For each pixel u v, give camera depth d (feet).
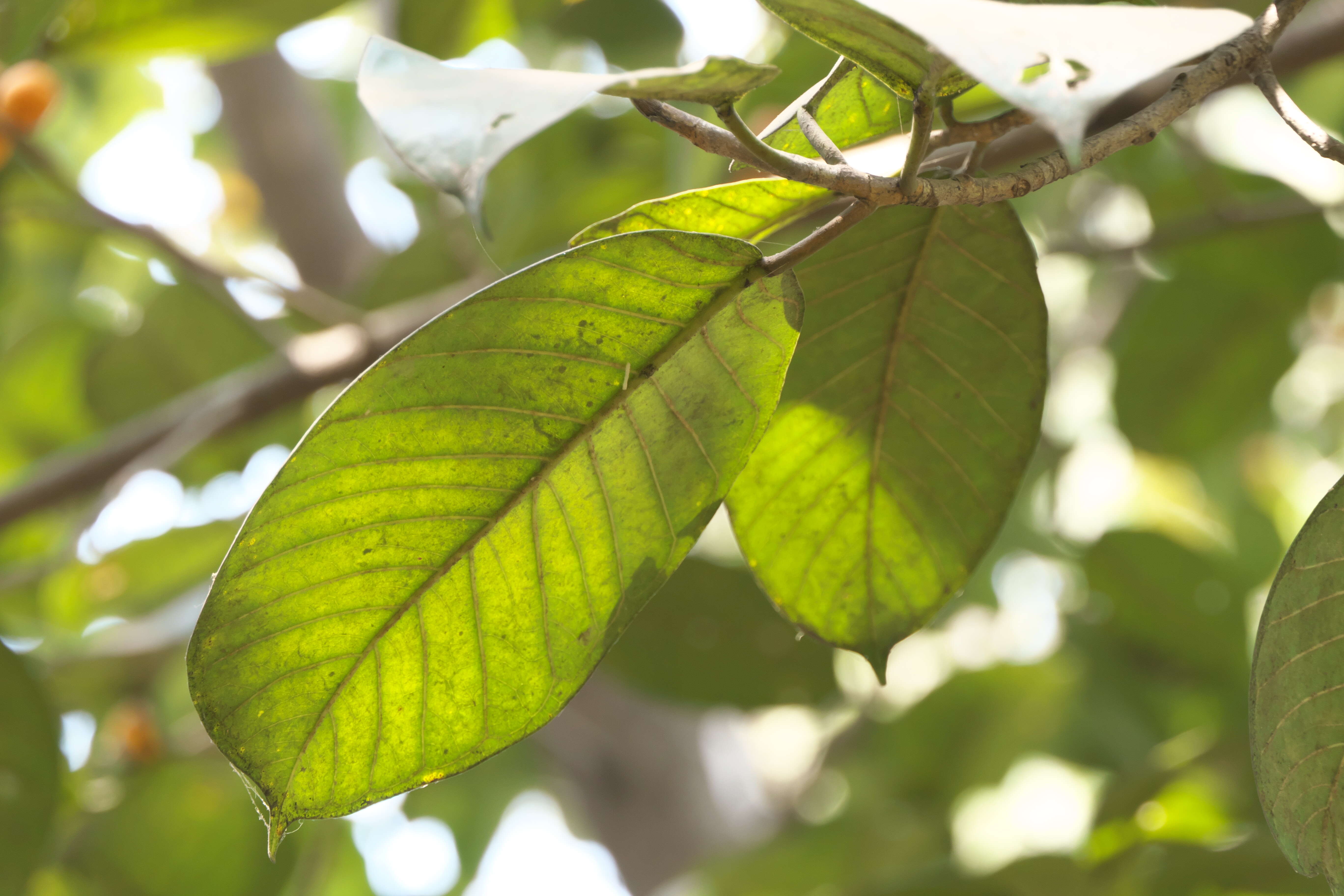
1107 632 5.72
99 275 7.55
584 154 5.68
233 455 6.02
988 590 6.05
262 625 2.46
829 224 2.44
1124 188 5.90
